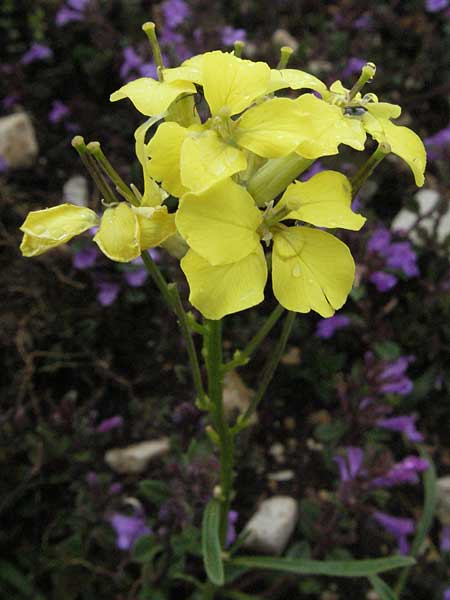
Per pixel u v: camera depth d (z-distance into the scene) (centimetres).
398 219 17
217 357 9
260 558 11
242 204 7
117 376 15
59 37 20
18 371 15
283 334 9
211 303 7
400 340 16
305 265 7
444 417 16
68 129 19
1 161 17
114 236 7
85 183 18
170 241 7
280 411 16
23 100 19
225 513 11
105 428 14
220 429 10
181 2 19
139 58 18
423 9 21
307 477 15
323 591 14
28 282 16
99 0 19
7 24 20
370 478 13
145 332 16
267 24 20
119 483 14
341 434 14
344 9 20
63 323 16
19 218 17
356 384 14
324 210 7
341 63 19
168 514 13
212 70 7
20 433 14
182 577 12
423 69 19
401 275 16
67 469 14
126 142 18
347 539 13
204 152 7
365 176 7
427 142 18
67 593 13
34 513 14
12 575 14
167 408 15
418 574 14
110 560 13
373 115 7
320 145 7
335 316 15
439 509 15
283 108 7
